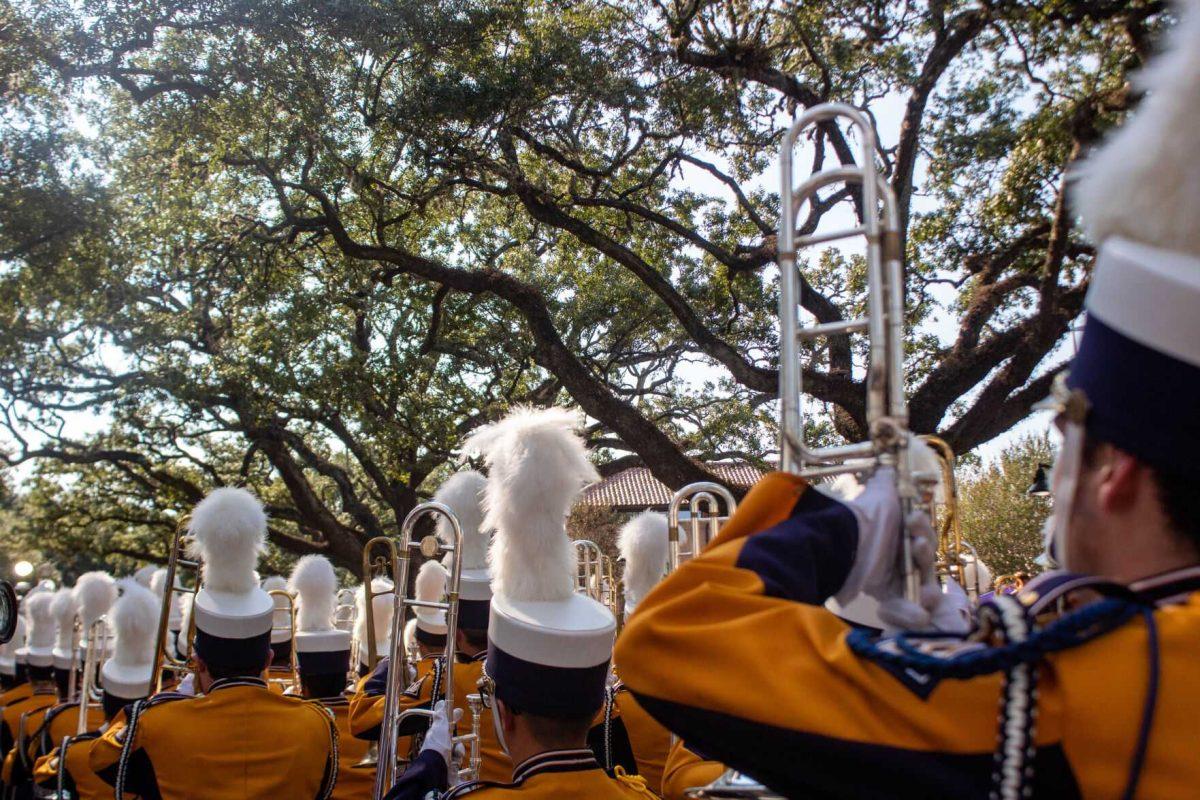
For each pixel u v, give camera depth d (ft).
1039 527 59.36
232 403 60.80
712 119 50.06
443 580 20.36
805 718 3.73
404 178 58.13
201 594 14.14
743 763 3.93
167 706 13.35
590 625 9.05
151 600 19.06
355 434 65.41
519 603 9.30
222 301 64.08
